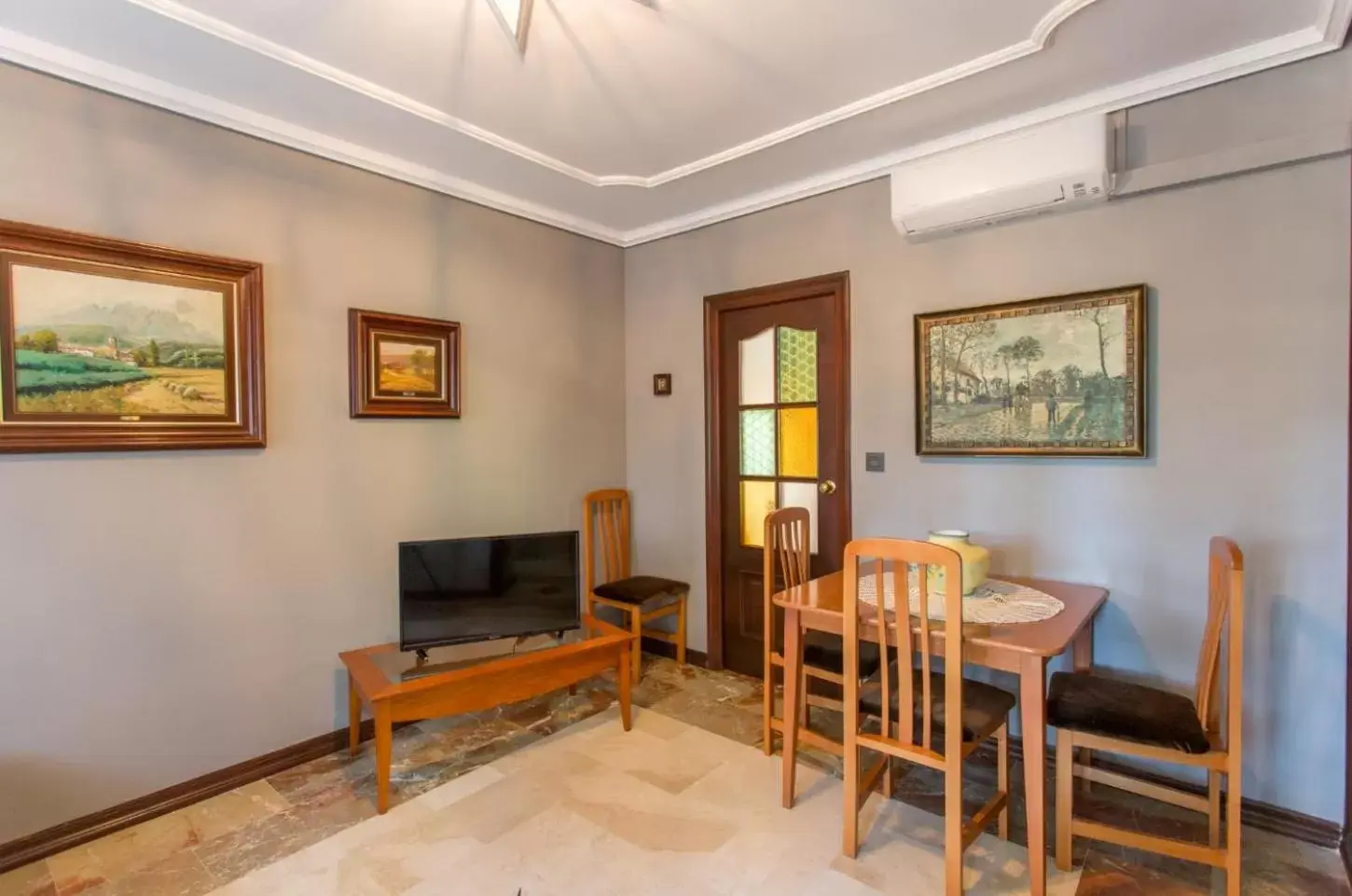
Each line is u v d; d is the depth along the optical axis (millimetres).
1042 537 2672
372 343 2912
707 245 3717
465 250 3283
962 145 2748
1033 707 1870
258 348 2549
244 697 2570
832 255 3213
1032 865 1877
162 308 2338
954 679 1878
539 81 2352
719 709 3230
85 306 2180
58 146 2133
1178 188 2357
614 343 4078
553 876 2020
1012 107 2553
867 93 2455
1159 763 2441
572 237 3812
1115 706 2031
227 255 2496
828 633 2766
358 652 2793
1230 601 1811
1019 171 2469
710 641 3783
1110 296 2477
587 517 3863
